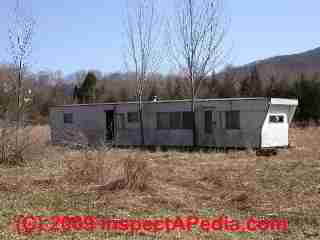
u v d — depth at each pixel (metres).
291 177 12.31
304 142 23.64
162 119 23.78
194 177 12.57
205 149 21.47
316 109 39.72
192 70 23.95
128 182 10.46
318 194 10.12
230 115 21.41
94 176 11.40
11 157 14.49
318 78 52.75
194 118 22.19
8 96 14.71
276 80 53.50
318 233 7.20
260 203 9.38
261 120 20.34
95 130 26.25
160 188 10.63
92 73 56.41
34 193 9.98
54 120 28.31
